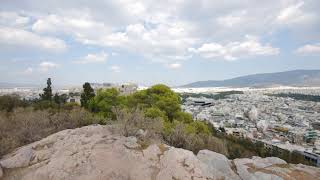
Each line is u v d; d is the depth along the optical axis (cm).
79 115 1360
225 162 772
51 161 638
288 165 823
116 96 2414
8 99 2536
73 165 616
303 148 4866
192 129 1579
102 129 894
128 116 905
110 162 639
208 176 634
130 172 613
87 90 3231
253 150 3572
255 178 691
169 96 2236
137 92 2350
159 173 614
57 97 4428
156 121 978
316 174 747
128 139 773
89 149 695
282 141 5556
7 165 642
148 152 702
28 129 976
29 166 642
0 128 986
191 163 659
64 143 747
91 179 574
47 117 1244
